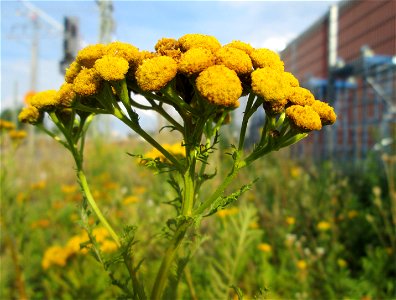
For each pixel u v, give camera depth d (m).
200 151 0.09
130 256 0.09
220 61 0.09
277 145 0.09
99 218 0.10
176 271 0.11
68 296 0.21
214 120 0.11
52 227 0.31
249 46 0.09
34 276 0.25
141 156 0.09
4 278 0.22
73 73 0.10
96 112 0.10
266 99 0.08
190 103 0.09
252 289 0.21
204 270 0.20
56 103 0.10
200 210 0.09
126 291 0.09
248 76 0.09
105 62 0.09
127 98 0.09
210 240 0.20
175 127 0.09
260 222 0.29
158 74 0.08
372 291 0.22
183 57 0.08
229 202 0.09
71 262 0.21
